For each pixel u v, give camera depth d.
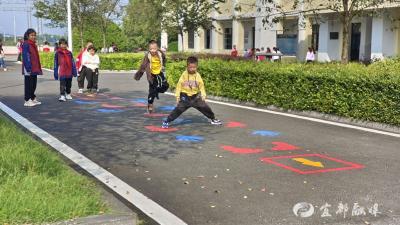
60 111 12.30
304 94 11.81
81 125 10.31
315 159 7.47
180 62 17.45
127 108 12.97
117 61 29.78
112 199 5.18
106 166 7.01
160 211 5.20
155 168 6.90
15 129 8.41
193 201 5.52
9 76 24.39
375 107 10.09
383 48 25.55
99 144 8.47
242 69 13.77
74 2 35.34
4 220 4.23
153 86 11.88
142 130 9.77
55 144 8.38
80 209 4.55
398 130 9.70
